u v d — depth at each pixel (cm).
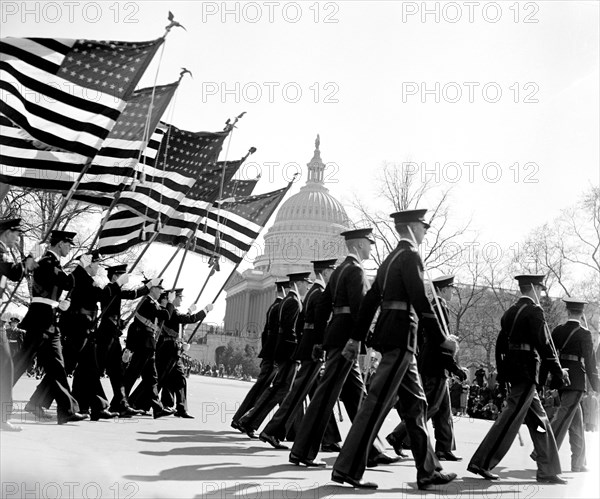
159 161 1934
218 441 1412
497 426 1163
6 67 1387
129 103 1623
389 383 969
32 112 1389
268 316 1648
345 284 1134
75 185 1402
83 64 1409
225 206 2297
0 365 1242
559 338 1384
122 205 1866
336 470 962
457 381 3741
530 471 1327
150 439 1335
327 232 12769
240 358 13212
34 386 2744
